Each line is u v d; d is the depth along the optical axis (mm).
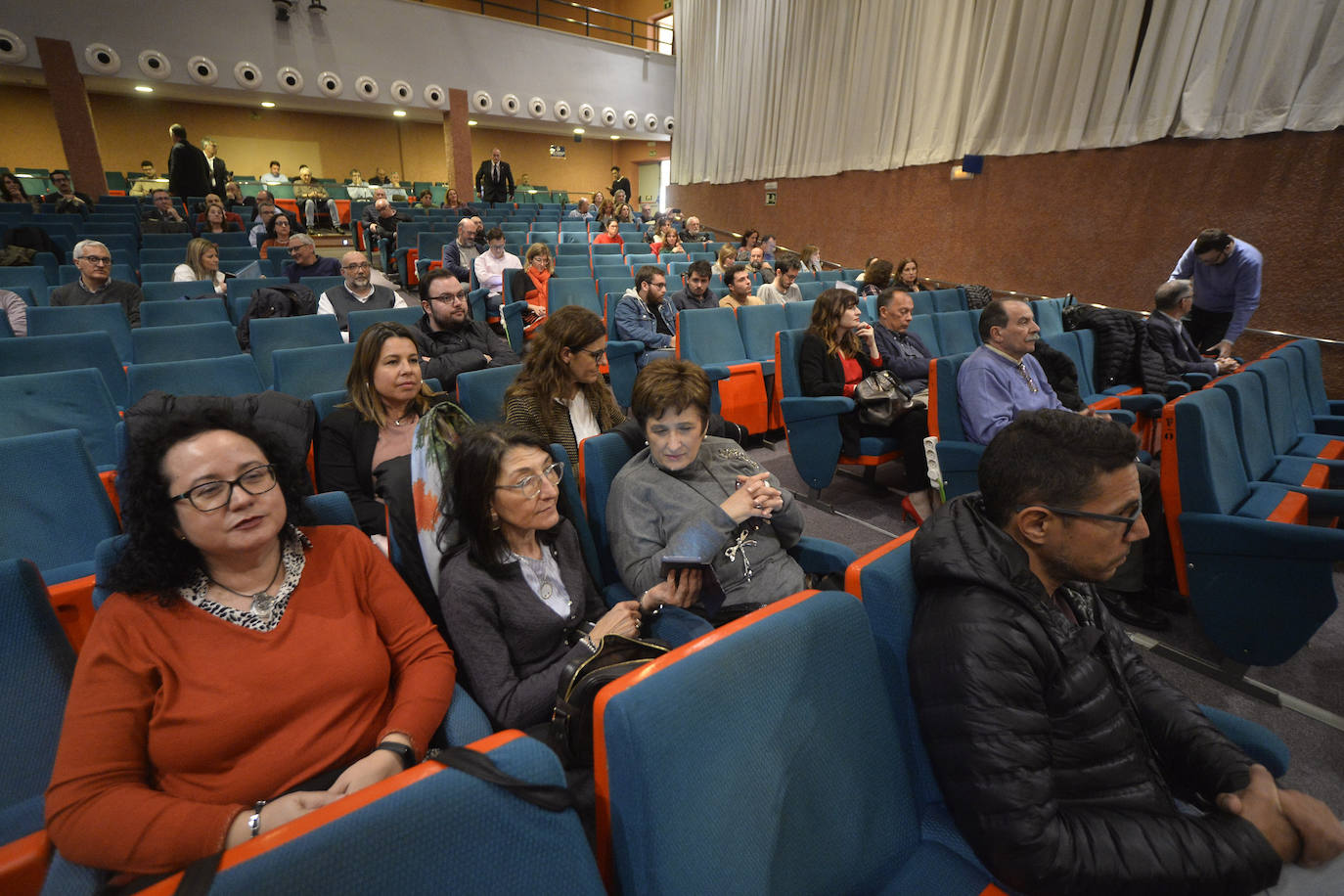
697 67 12031
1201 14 4910
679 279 6176
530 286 5637
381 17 10648
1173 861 765
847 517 3121
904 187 7910
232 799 916
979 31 6730
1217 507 1932
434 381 2760
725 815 708
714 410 3742
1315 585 1723
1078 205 5988
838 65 8688
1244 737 980
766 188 10477
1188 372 3783
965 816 817
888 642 972
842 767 843
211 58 9578
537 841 613
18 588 995
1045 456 900
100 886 784
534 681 1152
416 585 1339
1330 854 789
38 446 1652
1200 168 5055
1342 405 3373
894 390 3053
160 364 2623
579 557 1429
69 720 853
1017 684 827
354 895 521
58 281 4965
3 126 11930
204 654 934
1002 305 2596
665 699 682
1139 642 2129
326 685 990
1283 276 4625
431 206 11539
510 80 12016
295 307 3988
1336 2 4191
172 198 8938
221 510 912
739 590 1494
